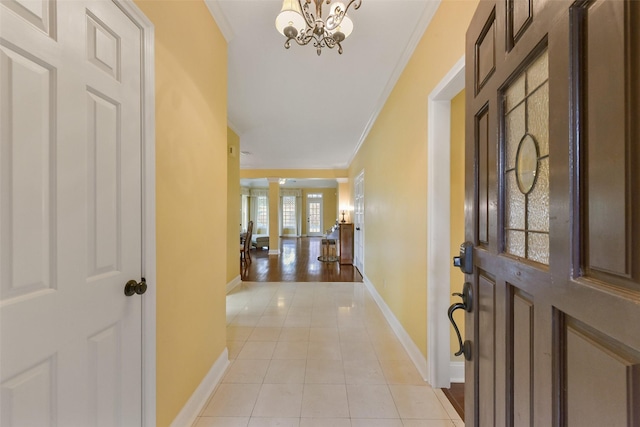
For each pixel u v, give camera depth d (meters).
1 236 0.68
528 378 0.65
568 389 0.53
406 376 2.02
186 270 1.54
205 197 1.79
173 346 1.40
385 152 3.21
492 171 0.83
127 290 1.07
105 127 0.97
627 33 0.41
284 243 11.04
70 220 0.84
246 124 4.17
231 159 4.44
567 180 0.52
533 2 0.63
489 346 0.86
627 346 0.41
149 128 1.19
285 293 4.23
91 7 0.91
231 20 1.95
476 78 0.95
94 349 0.93
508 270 0.74
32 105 0.74
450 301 1.95
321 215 13.59
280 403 1.72
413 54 2.19
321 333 2.77
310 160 7.02
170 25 1.37
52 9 0.79
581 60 0.49
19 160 0.71
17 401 0.70
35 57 0.74
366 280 4.66
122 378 1.06
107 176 0.98
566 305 0.52
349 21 1.60
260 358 2.27
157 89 1.26
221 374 2.01
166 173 1.33
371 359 2.26
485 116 0.90
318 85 2.89
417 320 2.17
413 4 1.77
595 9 0.46
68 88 0.83
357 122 4.07
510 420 0.73
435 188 1.88
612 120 0.43
